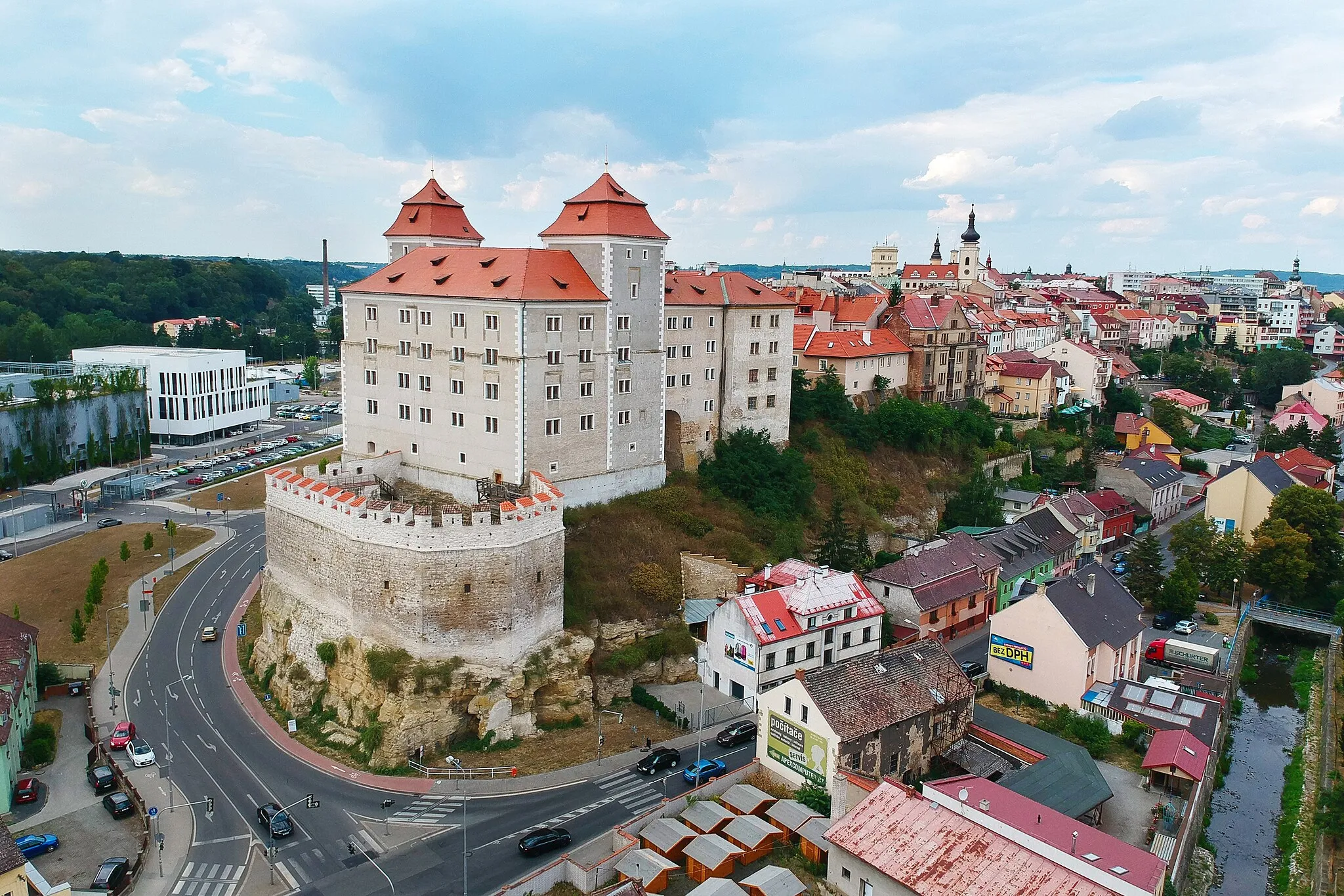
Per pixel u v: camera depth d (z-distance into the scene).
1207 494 139.50
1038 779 66.38
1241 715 93.31
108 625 103.88
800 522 117.69
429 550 78.06
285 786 73.19
